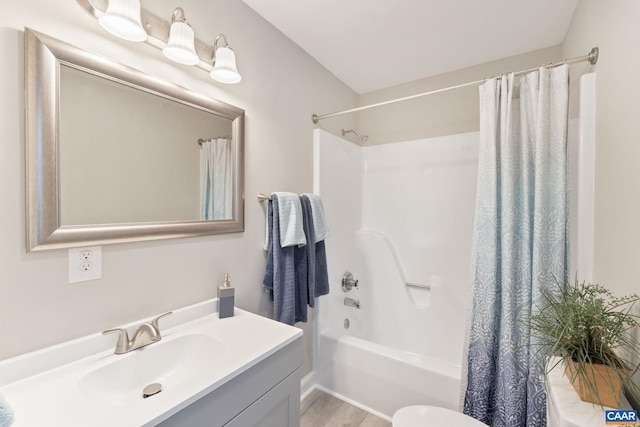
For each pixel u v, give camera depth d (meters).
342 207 2.27
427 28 1.67
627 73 0.94
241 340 1.05
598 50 1.20
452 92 2.20
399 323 2.25
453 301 2.11
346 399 1.85
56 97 0.84
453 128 2.21
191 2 1.21
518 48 1.88
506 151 1.42
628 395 0.87
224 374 0.83
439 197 2.22
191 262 1.24
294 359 1.12
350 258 2.36
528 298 1.34
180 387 0.77
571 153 1.44
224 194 1.36
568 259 1.30
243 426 0.90
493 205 1.44
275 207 1.54
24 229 0.80
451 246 2.16
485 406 1.40
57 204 0.85
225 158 1.36
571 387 0.90
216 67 1.19
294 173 1.82
